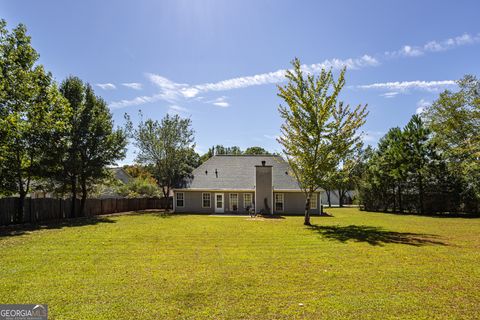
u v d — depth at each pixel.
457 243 12.20
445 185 29.95
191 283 6.75
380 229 16.91
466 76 28.72
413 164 31.91
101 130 25.67
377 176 36.50
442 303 5.59
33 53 19.34
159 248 10.93
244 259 9.19
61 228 17.16
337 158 18.88
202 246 11.34
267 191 29.72
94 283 6.72
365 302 5.63
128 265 8.38
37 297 5.83
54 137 21.86
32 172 21.00
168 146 34.00
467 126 28.56
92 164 25.25
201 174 32.66
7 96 17.91
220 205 30.91
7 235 14.29
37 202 21.31
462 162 28.17
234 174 32.47
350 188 52.84
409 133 32.44
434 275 7.47
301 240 12.80
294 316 4.99
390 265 8.48
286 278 7.17
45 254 9.85
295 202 30.53
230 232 15.33
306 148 19.22
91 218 24.34
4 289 6.30
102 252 10.19
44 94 20.00
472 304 5.54
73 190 24.97
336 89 18.52
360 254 9.98
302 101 18.78
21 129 17.97
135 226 18.16
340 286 6.59
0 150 18.08
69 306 5.39
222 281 6.91
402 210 34.19
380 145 39.38
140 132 34.09
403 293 6.14
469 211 29.48
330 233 15.10
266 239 13.03
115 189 39.84
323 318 4.92
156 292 6.14
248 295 6.00
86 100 25.53
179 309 5.27
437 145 30.84
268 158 34.47
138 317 4.94
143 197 38.28
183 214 28.91
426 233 15.24
